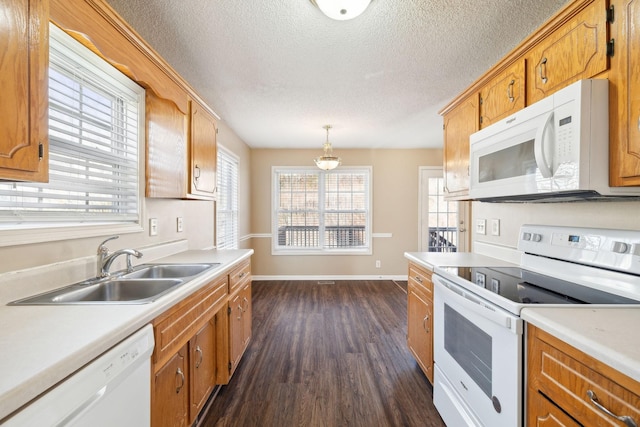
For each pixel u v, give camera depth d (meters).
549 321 0.86
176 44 1.79
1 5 0.74
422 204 4.81
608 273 1.21
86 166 1.40
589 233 1.32
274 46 1.82
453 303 1.47
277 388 1.90
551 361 0.87
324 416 1.65
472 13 1.52
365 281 4.70
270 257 4.80
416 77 2.25
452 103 2.11
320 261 4.82
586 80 1.03
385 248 4.82
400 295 3.95
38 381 0.57
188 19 1.55
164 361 1.09
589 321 0.86
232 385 1.93
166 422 1.12
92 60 1.36
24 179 0.81
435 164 4.82
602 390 0.71
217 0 1.41
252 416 1.65
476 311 1.20
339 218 4.87
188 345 1.35
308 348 2.45
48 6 0.87
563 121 1.11
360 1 1.35
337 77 2.25
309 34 1.70
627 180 0.97
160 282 1.43
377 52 1.89
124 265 1.66
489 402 1.15
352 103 2.79
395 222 4.82
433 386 1.76
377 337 2.66
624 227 1.23
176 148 1.87
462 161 2.00
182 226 2.43
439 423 1.59
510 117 1.43
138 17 1.53
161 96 1.61
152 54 1.49
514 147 1.41
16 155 0.78
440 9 1.49
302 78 2.26
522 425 0.99
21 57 0.79
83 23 1.10
